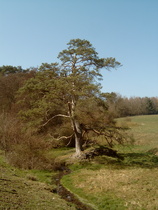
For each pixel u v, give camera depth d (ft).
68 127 99.86
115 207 39.47
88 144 97.14
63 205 37.04
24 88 72.49
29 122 73.97
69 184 52.90
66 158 77.51
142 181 51.06
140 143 101.30
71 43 78.33
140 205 39.19
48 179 56.08
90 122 79.46
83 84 67.10
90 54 76.89
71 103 73.87
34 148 70.13
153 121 196.03
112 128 80.02
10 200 31.17
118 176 55.88
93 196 44.98
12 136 77.10
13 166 61.93
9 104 130.72
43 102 70.54
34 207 31.37
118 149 92.07
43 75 74.90
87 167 66.74
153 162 69.72
